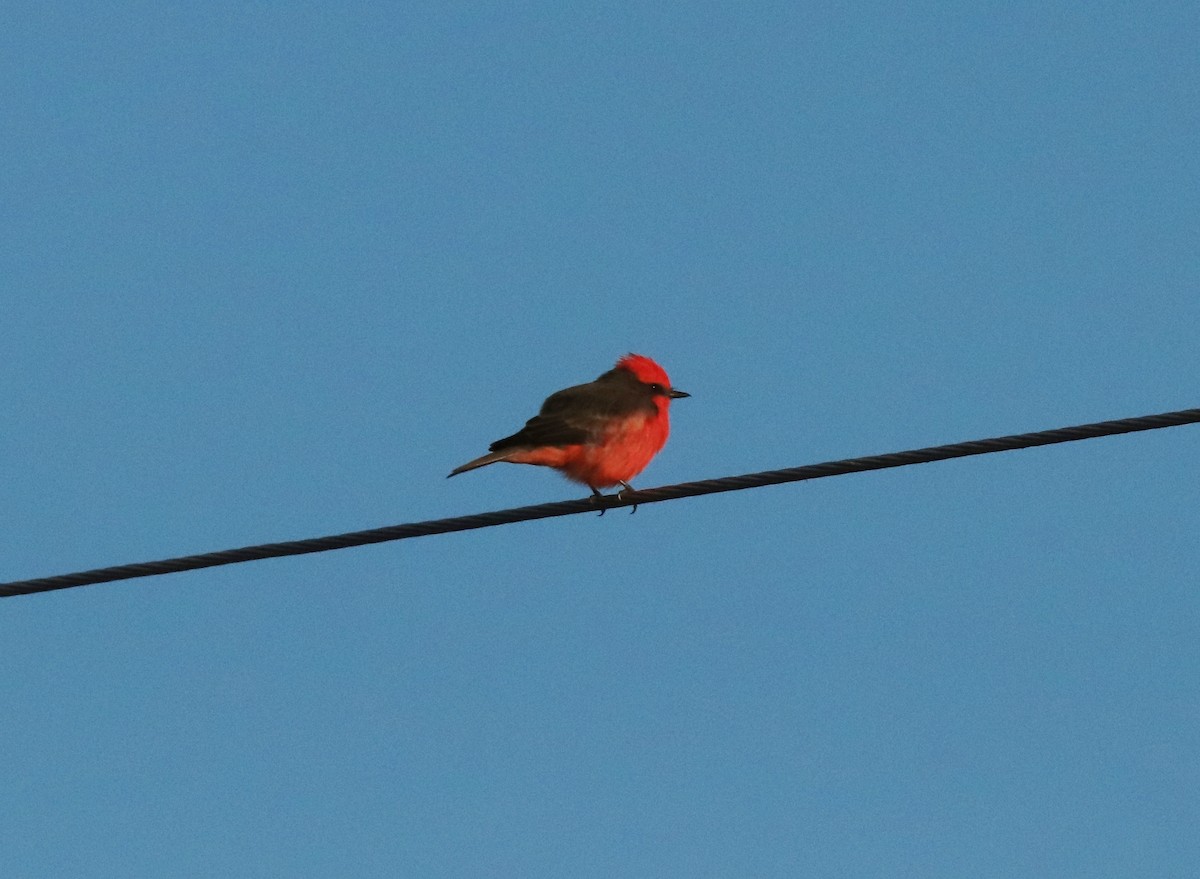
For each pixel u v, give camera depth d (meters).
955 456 12.75
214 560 13.26
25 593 13.40
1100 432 12.42
